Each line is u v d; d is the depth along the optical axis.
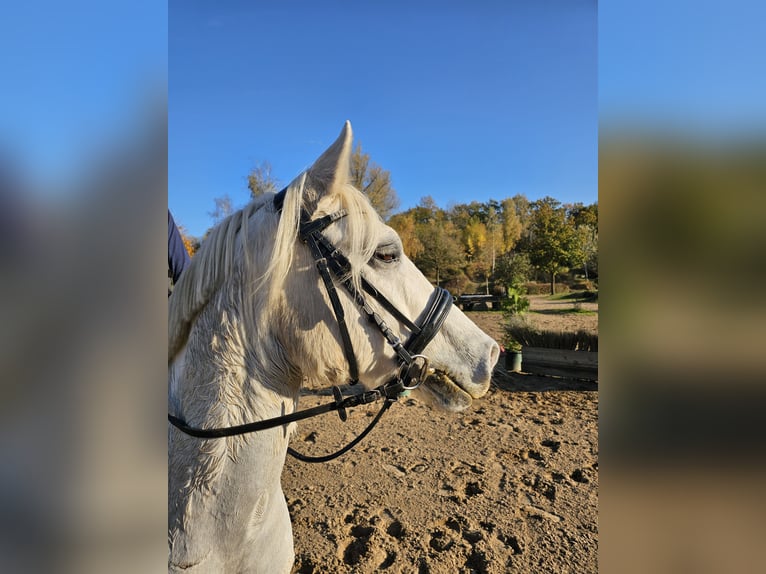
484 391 1.73
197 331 1.52
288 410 1.58
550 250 34.19
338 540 3.11
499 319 15.73
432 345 1.69
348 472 4.18
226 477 1.42
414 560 2.89
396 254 1.65
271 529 1.59
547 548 3.00
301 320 1.51
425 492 3.78
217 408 1.44
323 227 1.52
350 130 1.50
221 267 1.54
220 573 1.42
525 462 4.38
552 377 7.89
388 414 5.91
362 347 1.55
